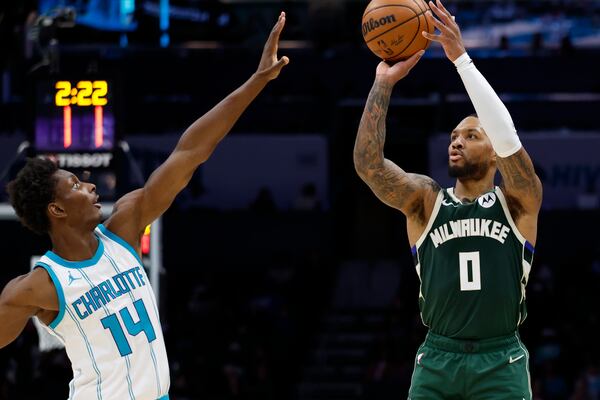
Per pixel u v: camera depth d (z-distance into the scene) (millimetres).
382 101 6633
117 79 12742
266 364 18766
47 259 5777
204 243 21625
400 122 22188
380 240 23844
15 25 20531
